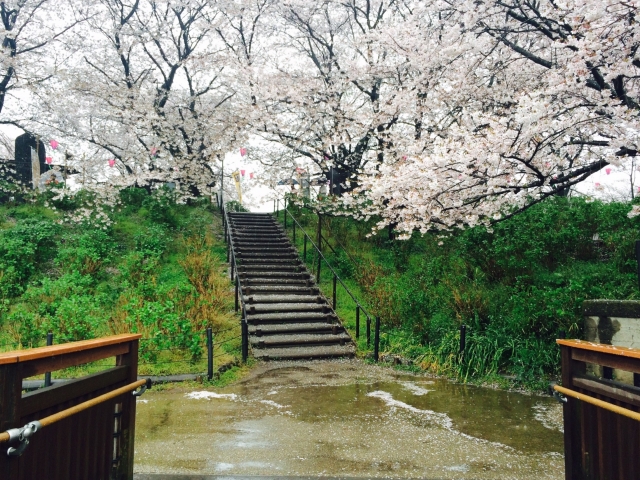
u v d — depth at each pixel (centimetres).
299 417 580
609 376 303
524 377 762
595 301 658
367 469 420
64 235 1346
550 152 848
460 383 771
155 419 568
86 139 1742
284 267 1361
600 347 285
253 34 1778
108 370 309
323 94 1386
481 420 577
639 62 757
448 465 433
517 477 409
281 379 789
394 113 1250
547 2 883
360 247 1516
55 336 812
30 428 206
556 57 920
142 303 934
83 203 1532
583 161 834
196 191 1934
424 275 1212
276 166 1694
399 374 834
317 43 1739
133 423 340
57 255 1251
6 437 195
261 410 610
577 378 318
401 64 1280
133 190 1716
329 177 1570
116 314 927
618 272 972
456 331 895
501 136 735
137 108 1619
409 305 1033
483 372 801
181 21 1816
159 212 1599
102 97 1675
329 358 947
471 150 765
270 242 1558
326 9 1599
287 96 1352
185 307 977
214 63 1664
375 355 927
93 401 271
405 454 459
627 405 265
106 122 1859
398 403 651
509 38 1130
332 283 1318
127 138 1828
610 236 1071
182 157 1788
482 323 912
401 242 1476
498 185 830
